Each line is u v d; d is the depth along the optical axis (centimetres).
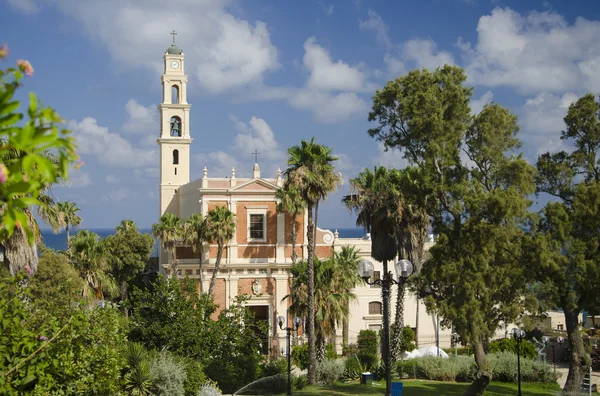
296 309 4644
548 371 4194
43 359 1514
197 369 3253
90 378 1792
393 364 4300
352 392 3631
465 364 4225
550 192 3334
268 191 6300
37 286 3934
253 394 3741
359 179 4547
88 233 5412
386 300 2289
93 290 5009
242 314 3966
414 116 3123
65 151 561
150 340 3575
